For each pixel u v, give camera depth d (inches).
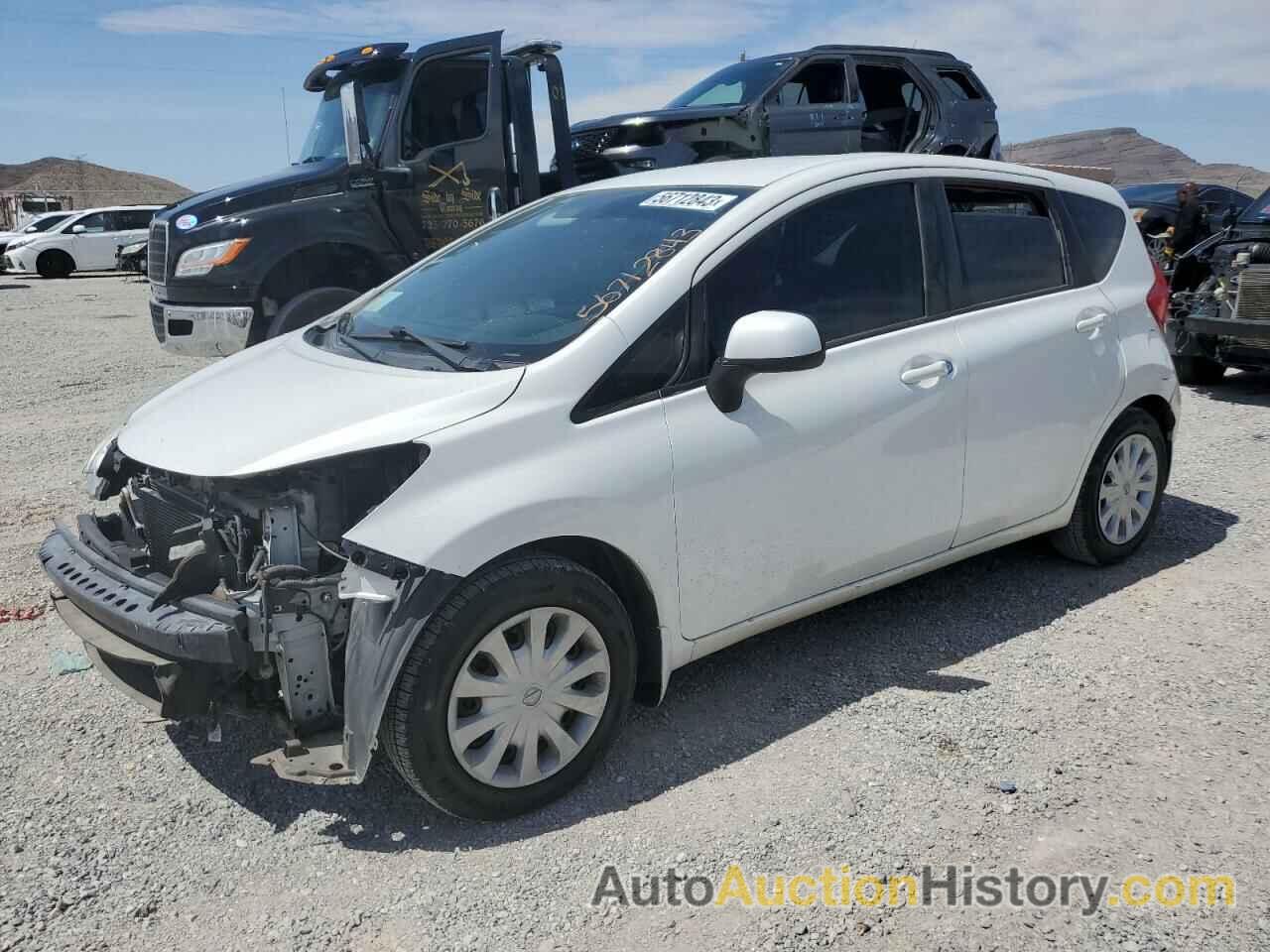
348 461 116.0
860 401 140.3
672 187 153.1
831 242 144.3
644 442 122.5
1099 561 183.5
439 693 109.1
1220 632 159.3
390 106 313.9
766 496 132.3
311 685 113.1
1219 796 118.0
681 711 139.6
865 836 112.3
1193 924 98.6
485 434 114.3
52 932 100.5
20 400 351.9
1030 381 160.4
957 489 153.9
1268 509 215.5
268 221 301.1
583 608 118.3
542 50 323.0
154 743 134.3
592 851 111.3
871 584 149.6
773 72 369.4
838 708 139.0
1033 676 146.6
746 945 97.3
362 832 115.9
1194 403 324.5
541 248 149.9
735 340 121.7
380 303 157.2
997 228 164.7
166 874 109.0
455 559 108.8
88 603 120.9
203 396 137.5
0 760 129.8
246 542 120.3
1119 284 180.2
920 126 410.6
